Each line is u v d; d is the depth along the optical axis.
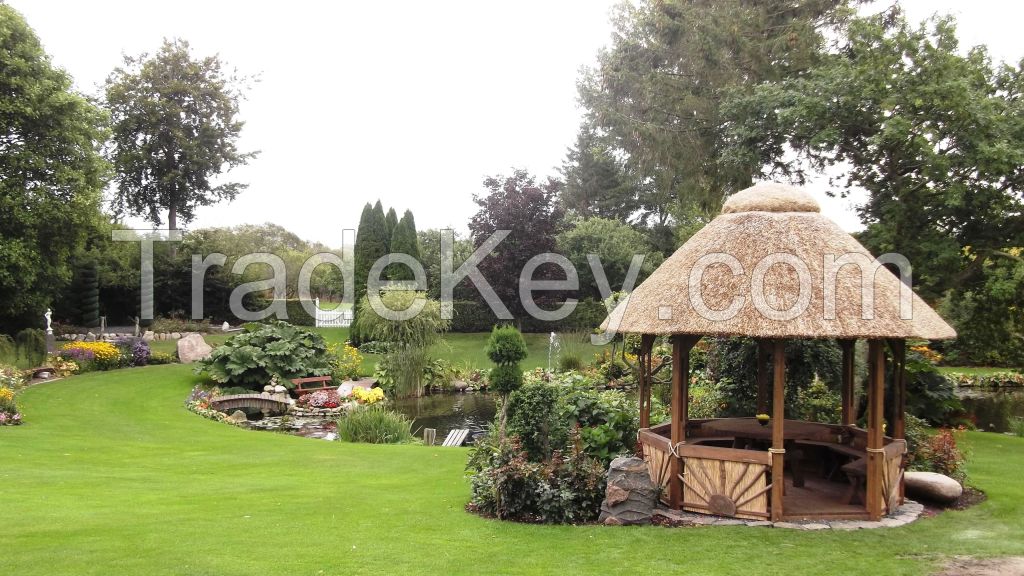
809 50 21.12
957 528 8.73
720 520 8.94
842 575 6.88
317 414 21.69
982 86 17.03
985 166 15.13
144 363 27.58
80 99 25.00
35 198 24.09
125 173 38.84
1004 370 30.58
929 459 11.48
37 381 22.45
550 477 9.14
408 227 38.81
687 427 11.02
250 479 11.78
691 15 22.59
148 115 38.62
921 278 17.30
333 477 12.11
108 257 35.84
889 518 9.12
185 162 39.88
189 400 21.19
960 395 26.58
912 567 7.11
